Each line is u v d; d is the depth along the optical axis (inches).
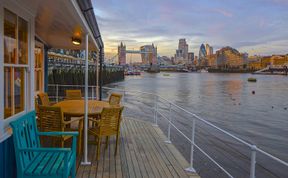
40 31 222.5
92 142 171.0
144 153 183.2
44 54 336.5
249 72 6289.4
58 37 251.1
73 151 123.9
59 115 153.7
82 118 170.7
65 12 120.0
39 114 156.3
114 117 170.6
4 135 104.5
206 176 268.5
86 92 159.5
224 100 1300.4
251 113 939.3
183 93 1594.5
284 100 1364.4
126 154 179.8
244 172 289.1
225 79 3752.5
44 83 341.1
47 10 124.6
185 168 156.9
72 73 1326.3
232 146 409.7
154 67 6983.3
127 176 143.1
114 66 2869.1
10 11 111.5
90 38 198.4
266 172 309.3
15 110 123.6
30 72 136.3
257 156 365.4
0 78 101.5
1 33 101.3
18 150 102.1
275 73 5698.8
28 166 106.4
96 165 157.3
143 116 663.8
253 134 593.9
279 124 736.3
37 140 126.9
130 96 1208.8
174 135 448.1
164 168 156.6
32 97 138.8
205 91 1777.8
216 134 490.6
